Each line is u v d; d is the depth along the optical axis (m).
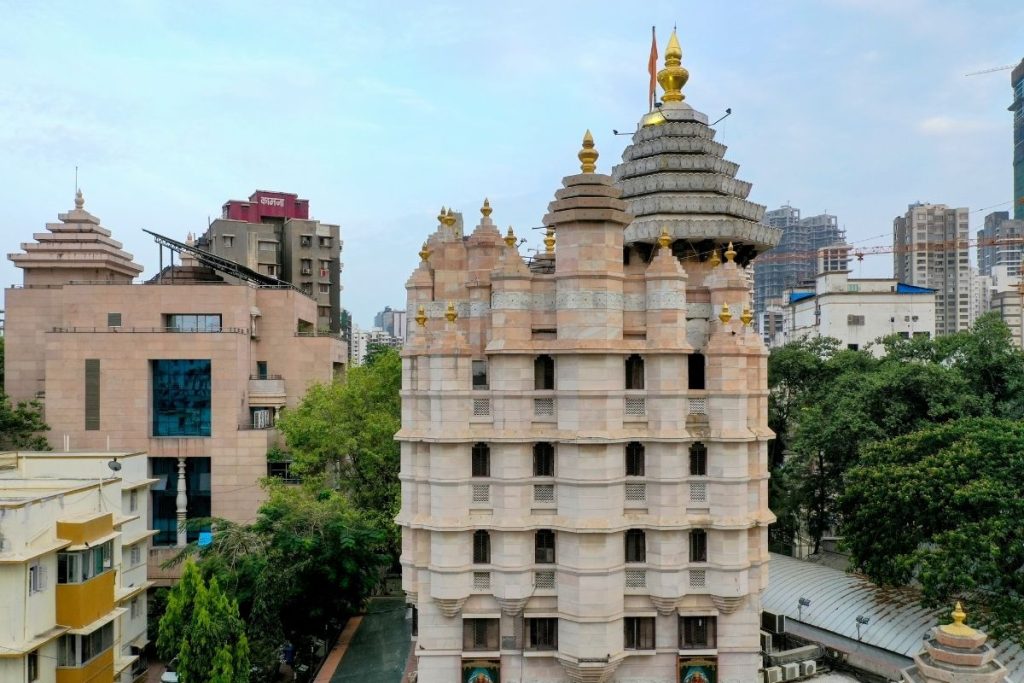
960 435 52.66
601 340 39.28
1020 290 157.25
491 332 41.09
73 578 44.28
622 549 40.09
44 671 43.00
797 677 43.62
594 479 39.12
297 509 56.16
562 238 40.03
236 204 128.00
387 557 59.53
